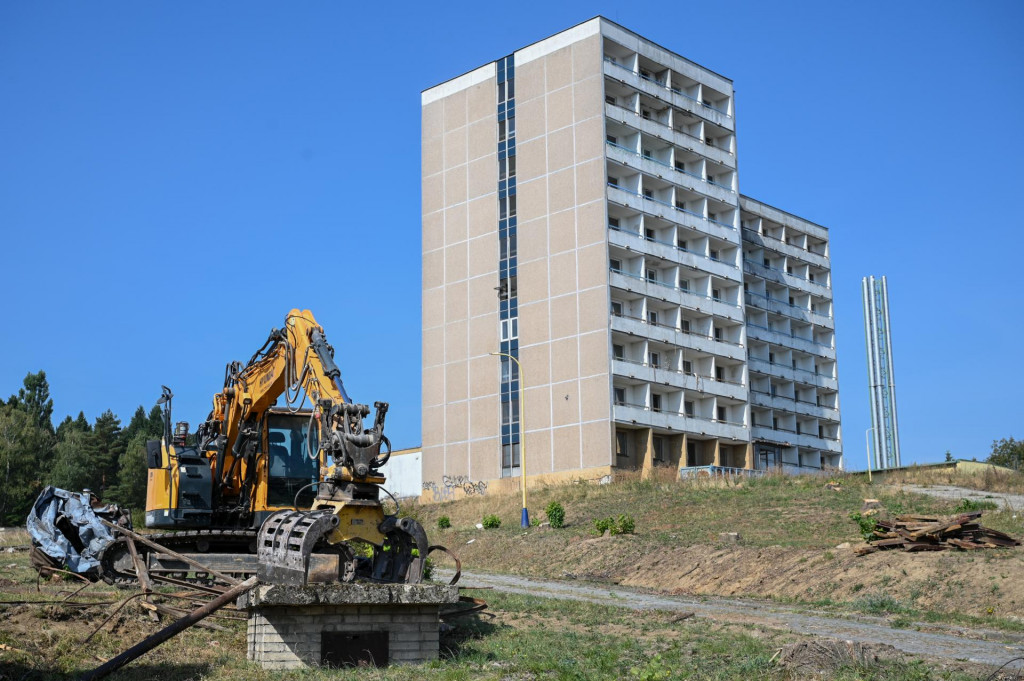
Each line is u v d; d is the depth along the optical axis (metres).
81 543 23.83
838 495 40.56
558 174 64.75
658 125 67.56
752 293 78.69
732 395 68.88
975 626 21.31
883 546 28.16
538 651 16.80
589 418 60.78
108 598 19.33
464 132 70.06
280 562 15.94
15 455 85.12
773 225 84.38
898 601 24.39
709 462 67.31
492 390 65.50
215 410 25.19
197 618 15.42
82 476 95.44
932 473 48.38
